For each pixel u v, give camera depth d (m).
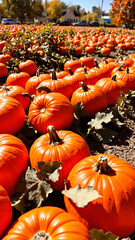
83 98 1.27
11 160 0.74
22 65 2.24
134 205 0.60
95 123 1.14
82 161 0.72
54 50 3.25
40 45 3.11
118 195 0.60
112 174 0.65
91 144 1.14
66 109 1.04
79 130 1.16
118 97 1.39
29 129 1.15
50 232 0.51
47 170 0.69
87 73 1.79
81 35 5.55
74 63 2.25
